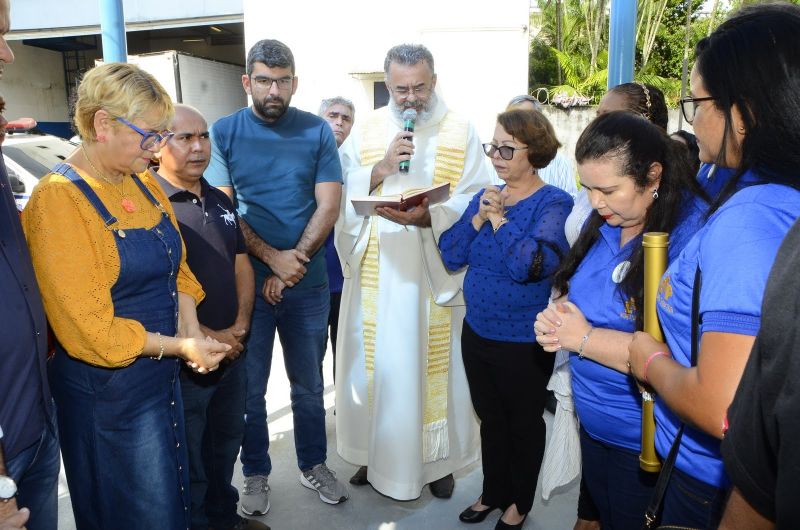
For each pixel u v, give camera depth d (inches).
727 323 43.1
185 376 93.8
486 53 373.1
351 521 115.7
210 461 105.0
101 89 68.6
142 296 75.6
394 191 122.0
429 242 118.2
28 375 66.5
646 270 58.8
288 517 116.9
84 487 77.0
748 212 44.5
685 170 66.3
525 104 145.4
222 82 564.1
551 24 733.9
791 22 46.4
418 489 118.6
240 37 784.9
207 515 107.5
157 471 78.1
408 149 115.7
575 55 674.8
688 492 55.8
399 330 116.3
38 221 67.2
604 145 64.9
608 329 68.6
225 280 97.6
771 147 45.7
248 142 115.3
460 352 125.9
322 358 122.9
